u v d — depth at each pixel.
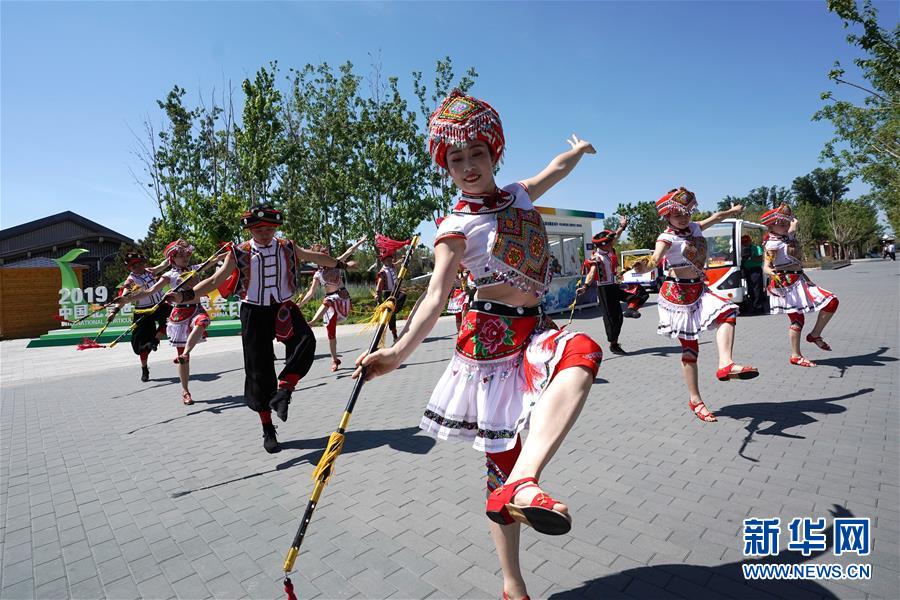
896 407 4.93
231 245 4.79
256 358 4.80
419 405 6.32
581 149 2.70
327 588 2.63
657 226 36.03
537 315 2.19
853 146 21.39
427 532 3.16
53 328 18.58
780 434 4.41
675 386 6.29
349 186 25.47
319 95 26.97
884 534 2.83
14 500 4.05
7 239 27.34
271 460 4.63
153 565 2.98
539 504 1.47
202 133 28.05
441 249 2.07
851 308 12.97
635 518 3.14
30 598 2.71
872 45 17.55
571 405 1.76
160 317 9.02
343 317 8.96
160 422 6.21
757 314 13.37
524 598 2.21
